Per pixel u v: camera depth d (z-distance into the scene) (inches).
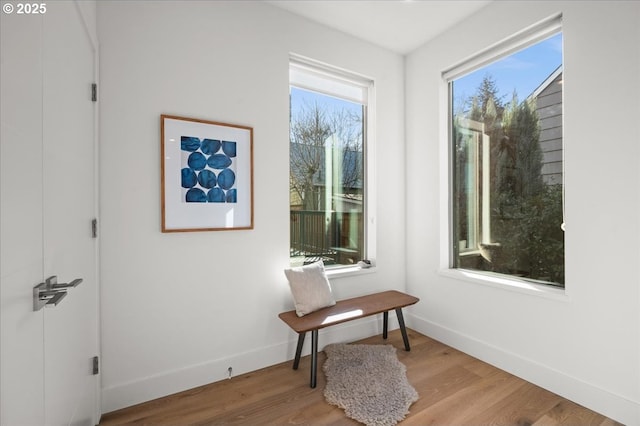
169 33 78.2
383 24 104.5
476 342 98.0
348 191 118.6
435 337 112.1
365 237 122.6
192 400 75.5
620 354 67.9
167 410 71.7
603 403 70.1
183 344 80.1
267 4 93.2
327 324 83.0
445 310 109.3
